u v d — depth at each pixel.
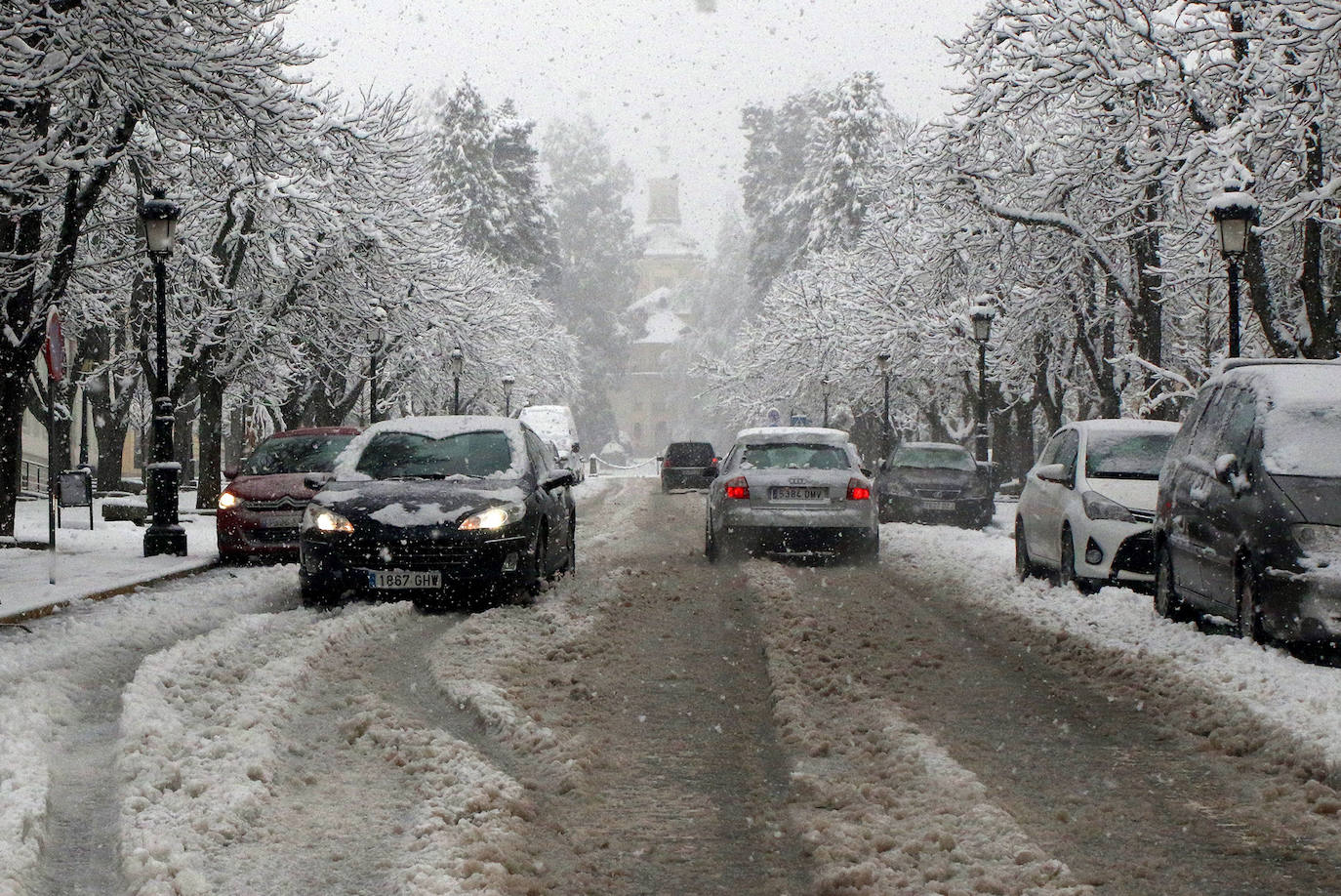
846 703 7.51
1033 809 5.49
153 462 16.62
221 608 11.28
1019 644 9.95
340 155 27.09
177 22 16.94
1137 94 22.41
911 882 4.42
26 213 15.69
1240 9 20.97
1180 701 7.64
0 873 4.34
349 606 11.20
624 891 4.43
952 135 25.80
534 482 12.51
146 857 4.53
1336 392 9.49
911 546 18.73
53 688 7.59
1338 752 6.16
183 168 23.03
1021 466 40.59
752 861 4.75
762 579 13.88
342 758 6.09
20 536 19.23
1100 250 26.55
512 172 85.25
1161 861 4.79
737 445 16.70
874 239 41.31
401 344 35.78
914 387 47.03
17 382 17.77
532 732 6.52
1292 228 24.05
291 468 17.03
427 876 4.32
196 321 24.92
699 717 7.16
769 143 95.75
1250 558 8.78
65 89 16.00
